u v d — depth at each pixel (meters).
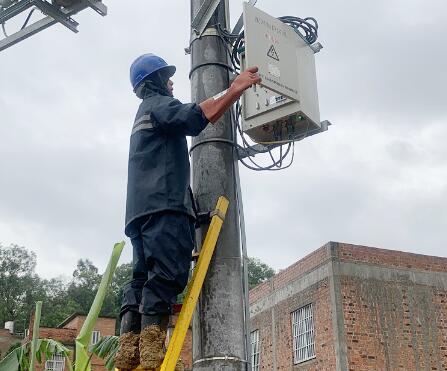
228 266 3.66
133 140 3.38
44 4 6.91
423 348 15.43
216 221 3.58
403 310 15.69
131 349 3.28
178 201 3.19
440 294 16.19
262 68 4.32
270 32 4.50
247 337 3.69
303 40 4.94
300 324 17.16
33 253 80.62
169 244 3.10
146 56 3.64
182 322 3.10
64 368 29.61
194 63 4.30
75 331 32.88
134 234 3.28
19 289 76.56
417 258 16.39
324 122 4.97
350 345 14.95
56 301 76.19
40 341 6.52
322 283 16.08
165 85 3.62
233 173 3.97
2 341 42.22
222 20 4.45
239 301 3.64
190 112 3.21
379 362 14.95
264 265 60.78
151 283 3.06
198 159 3.96
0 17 7.20
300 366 16.62
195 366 3.51
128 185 3.33
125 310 3.41
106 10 7.15
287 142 4.86
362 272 15.77
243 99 4.92
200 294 3.59
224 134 4.02
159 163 3.26
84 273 80.75
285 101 4.70
